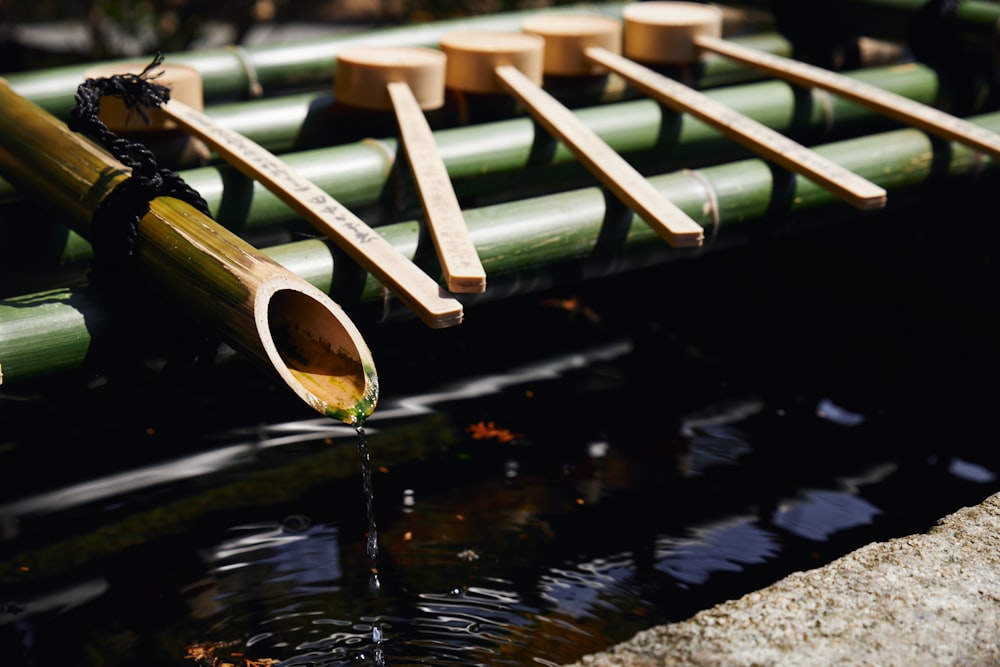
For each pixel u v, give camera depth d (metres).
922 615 1.61
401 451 1.88
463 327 2.08
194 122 1.88
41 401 1.92
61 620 1.71
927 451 1.91
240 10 2.86
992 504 1.71
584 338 2.07
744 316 2.12
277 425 1.91
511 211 1.84
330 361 1.66
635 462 1.88
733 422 1.94
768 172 1.94
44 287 1.87
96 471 1.84
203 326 1.68
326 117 2.02
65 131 1.80
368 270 1.74
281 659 1.68
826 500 1.84
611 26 2.12
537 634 1.70
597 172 1.88
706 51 2.14
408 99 1.96
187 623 1.71
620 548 1.78
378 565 1.76
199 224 1.70
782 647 1.59
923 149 2.02
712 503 1.83
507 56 2.03
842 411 1.96
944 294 2.13
